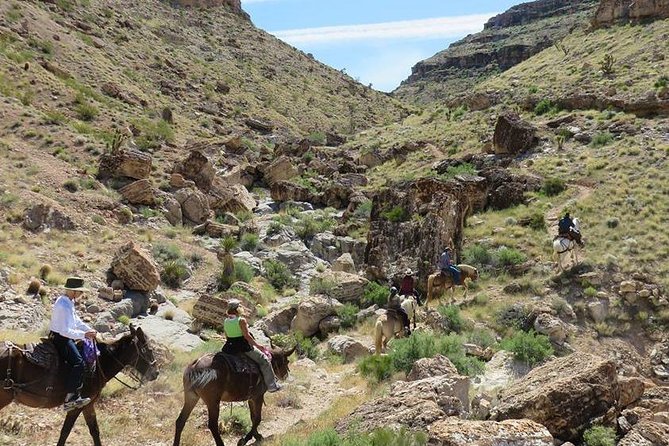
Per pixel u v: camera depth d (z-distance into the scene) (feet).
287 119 301.63
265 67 384.68
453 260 94.94
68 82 190.60
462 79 609.42
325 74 437.58
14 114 144.97
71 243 90.43
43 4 262.06
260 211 147.54
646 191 109.60
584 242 95.81
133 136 174.70
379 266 97.50
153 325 69.82
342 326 78.64
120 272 78.43
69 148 137.59
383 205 108.27
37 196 98.84
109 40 276.41
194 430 41.27
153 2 428.97
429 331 68.13
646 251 90.89
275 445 37.19
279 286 98.12
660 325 78.07
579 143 144.36
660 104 148.66
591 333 76.28
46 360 31.65
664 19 225.15
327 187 157.17
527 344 61.57
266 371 38.09
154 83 260.42
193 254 99.81
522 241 99.09
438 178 111.55
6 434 36.52
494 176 122.93
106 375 34.88
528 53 498.69
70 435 38.34
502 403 37.58
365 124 340.18
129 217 110.73
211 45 385.91
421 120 239.50
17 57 180.75
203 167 142.20
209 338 69.21
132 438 39.01
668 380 71.26
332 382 58.18
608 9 253.24
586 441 34.19
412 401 35.24
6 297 64.95
